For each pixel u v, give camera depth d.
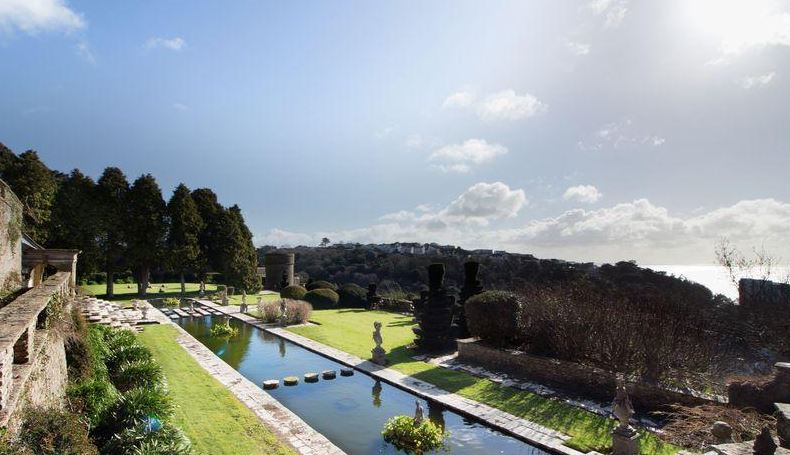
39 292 7.57
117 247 35.59
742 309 13.36
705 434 8.13
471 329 15.62
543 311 14.31
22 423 5.45
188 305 32.97
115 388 9.72
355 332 21.22
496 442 9.09
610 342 12.24
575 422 9.67
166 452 6.82
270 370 15.03
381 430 9.87
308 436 8.94
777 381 8.26
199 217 40.38
